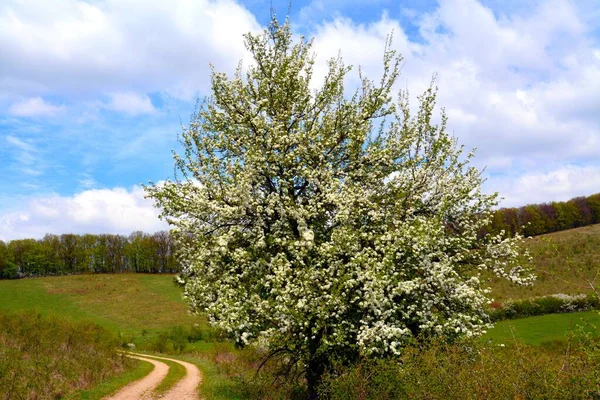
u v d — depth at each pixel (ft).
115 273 373.81
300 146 49.01
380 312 40.50
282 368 52.37
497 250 48.65
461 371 26.96
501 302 102.06
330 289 42.29
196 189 51.01
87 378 68.33
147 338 191.62
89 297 295.89
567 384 22.93
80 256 378.32
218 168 51.57
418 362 30.50
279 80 51.90
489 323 47.39
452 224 51.16
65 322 98.73
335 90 53.26
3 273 345.92
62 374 66.69
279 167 50.29
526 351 26.48
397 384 31.65
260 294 46.91
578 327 24.03
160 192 49.26
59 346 83.10
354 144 50.57
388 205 49.78
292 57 54.19
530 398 23.61
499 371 25.48
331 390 36.24
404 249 44.14
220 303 44.27
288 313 41.22
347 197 46.21
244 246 49.80
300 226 46.37
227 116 53.52
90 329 103.40
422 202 50.42
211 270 47.65
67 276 355.36
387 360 35.47
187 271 51.96
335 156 53.98
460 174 51.11
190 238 53.01
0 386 55.62
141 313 262.47
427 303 43.21
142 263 382.01
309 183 50.47
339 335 39.63
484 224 49.47
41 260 360.89
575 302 99.40
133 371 83.92
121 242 393.09
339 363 38.88
